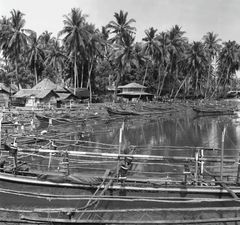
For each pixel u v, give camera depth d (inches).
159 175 739.4
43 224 496.4
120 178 590.9
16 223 498.6
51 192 604.7
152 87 3789.4
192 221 488.7
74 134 1291.8
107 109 2097.7
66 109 1996.8
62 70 3462.1
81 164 754.8
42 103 2386.8
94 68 3412.9
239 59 4052.7
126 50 3016.7
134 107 2481.5
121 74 3292.3
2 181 625.6
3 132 1093.8
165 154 1042.7
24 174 644.7
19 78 3233.3
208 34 4025.6
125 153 695.7
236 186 592.4
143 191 583.8
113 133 1529.3
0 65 3454.7
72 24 2726.4
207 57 3892.7
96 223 496.1
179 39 3444.9
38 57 3100.4
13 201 584.1
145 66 3769.7
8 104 2468.0
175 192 578.2
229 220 488.4
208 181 584.1
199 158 633.6
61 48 3257.9
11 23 2805.1
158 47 3228.3
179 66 3924.7
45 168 734.5
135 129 1705.2
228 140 1385.3
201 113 2657.5
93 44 2947.8
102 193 560.7
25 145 870.4
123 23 3097.9
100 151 1056.2
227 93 4692.4
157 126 1855.3
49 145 877.2
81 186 597.0
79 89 3061.0
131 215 541.3
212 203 558.9
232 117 2432.3
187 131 1659.7
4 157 718.5
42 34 3535.9
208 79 4202.8
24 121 1476.4
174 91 4035.4
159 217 540.1
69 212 498.9
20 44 2778.1
